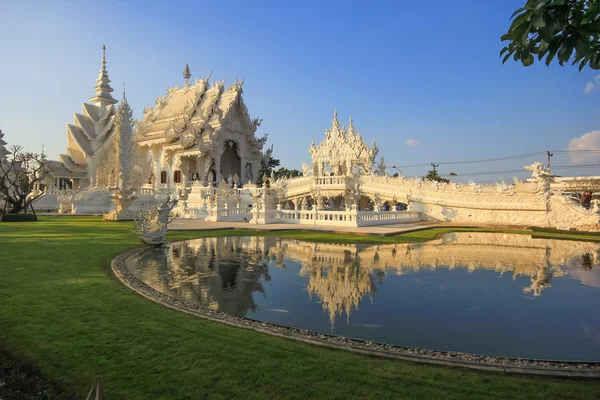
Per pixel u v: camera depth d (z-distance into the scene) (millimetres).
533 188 29578
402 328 5863
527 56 3252
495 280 9367
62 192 45500
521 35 3105
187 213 30812
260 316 6352
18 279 8188
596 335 5648
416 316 6469
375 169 38656
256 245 15414
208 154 44344
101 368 4133
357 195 26828
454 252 14148
